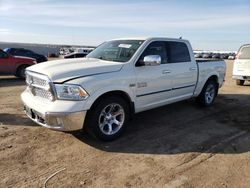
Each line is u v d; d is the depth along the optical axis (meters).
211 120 6.20
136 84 5.02
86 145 4.56
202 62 6.96
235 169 3.84
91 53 6.04
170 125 5.76
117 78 4.68
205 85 7.17
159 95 5.61
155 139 4.92
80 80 4.25
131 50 5.29
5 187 3.28
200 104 7.30
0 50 13.16
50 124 4.20
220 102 8.20
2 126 5.40
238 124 5.93
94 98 4.34
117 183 3.42
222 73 7.75
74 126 4.23
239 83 12.41
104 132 4.62
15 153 4.19
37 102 4.50
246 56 11.76
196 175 3.65
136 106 5.15
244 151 4.47
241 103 8.12
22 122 5.68
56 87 4.22
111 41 6.14
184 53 6.34
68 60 5.21
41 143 4.59
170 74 5.77
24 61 13.70
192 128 5.59
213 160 4.11
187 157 4.20
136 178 3.55
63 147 4.46
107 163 3.95
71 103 4.17
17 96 8.70
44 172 3.65
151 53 5.42
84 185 3.36
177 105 7.51
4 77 14.72
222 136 5.15
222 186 3.39
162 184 3.41
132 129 5.44
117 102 4.72
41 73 4.43
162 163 3.98
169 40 5.96
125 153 4.30
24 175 3.56
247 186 3.40
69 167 3.81
